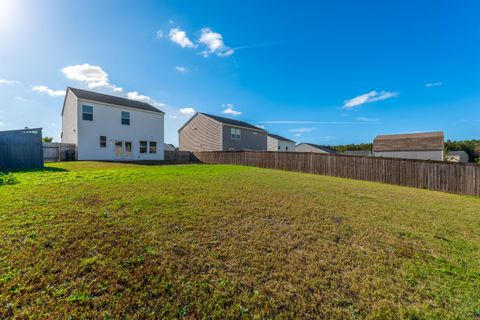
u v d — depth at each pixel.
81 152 15.99
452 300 2.04
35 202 3.84
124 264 2.24
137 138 19.22
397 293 2.10
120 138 18.11
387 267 2.54
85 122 16.20
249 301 1.90
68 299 1.75
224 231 3.19
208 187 5.79
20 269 2.04
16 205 3.63
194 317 1.71
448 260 2.77
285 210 4.27
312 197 5.48
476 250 3.09
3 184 5.36
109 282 1.97
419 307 1.94
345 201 5.33
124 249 2.50
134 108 18.88
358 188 7.38
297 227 3.52
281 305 1.88
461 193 9.23
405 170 10.64
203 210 3.95
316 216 4.08
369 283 2.23
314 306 1.89
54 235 2.67
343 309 1.87
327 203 5.02
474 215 4.89
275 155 15.70
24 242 2.47
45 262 2.16
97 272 2.09
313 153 13.80
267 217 3.85
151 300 1.83
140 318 1.65
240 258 2.53
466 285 2.27
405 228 3.79
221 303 1.86
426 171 10.10
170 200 4.38
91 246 2.51
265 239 3.04
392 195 6.62
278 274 2.29
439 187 9.77
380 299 2.01
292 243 2.97
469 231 3.82
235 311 1.79
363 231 3.54
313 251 2.80
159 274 2.14
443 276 2.41
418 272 2.47
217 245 2.78
